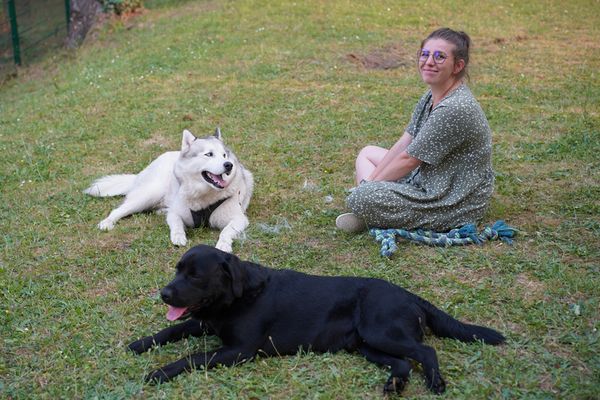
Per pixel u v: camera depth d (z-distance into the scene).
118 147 8.17
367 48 11.49
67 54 14.15
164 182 6.20
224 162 5.52
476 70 10.45
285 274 3.89
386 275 4.70
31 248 5.55
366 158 6.07
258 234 5.57
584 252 4.87
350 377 3.58
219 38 12.51
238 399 3.46
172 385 3.59
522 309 4.19
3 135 9.00
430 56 5.02
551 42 11.97
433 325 3.83
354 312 3.75
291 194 6.48
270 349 3.76
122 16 14.70
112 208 6.41
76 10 14.88
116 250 5.45
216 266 3.62
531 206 5.84
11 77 13.84
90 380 3.70
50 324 4.32
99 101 9.93
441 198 5.21
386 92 9.50
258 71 10.62
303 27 12.74
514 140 7.59
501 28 12.79
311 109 8.98
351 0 14.66
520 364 3.64
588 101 8.81
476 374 3.57
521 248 5.02
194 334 4.05
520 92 9.31
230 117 8.90
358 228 5.40
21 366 3.88
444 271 4.73
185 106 9.40
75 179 7.26
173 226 5.69
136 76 10.98
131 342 4.06
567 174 6.49
